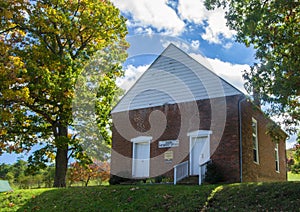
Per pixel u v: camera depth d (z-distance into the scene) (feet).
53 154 67.46
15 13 60.70
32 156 64.39
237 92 55.16
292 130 43.32
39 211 42.96
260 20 39.68
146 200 40.37
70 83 59.98
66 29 62.64
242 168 52.75
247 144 56.03
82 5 64.69
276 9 39.24
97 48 69.10
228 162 53.06
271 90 39.45
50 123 65.00
